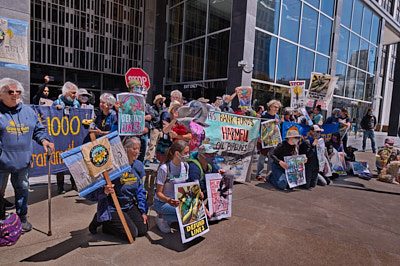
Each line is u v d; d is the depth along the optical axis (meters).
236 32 10.00
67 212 3.46
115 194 2.79
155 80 15.95
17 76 5.27
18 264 2.31
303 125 6.32
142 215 3.04
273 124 5.52
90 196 2.82
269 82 11.27
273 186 5.41
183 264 2.48
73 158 2.51
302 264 2.60
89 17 14.76
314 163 5.51
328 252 2.87
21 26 5.22
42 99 4.91
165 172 2.96
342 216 4.01
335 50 14.96
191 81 13.08
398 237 3.38
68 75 15.21
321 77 6.93
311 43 13.45
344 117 6.97
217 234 3.14
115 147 2.78
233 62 10.19
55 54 14.09
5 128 2.70
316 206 4.38
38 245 2.65
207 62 11.93
